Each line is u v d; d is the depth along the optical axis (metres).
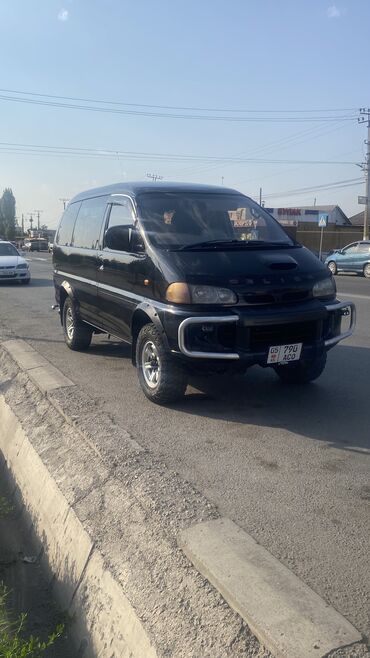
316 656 2.23
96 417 5.04
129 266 5.79
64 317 8.50
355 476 4.00
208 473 4.03
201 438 4.71
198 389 6.11
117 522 3.50
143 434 4.79
